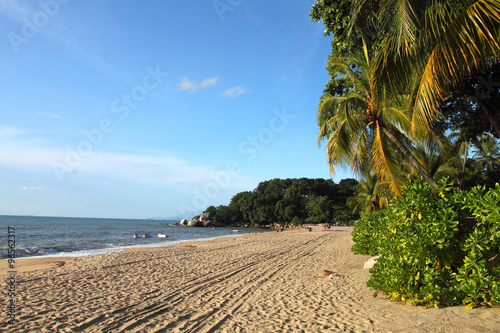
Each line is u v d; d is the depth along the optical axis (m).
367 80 10.03
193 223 109.75
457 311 4.55
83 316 5.33
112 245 25.84
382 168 10.09
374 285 6.14
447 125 10.83
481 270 4.42
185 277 9.53
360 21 9.64
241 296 7.05
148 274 9.97
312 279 9.06
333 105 11.31
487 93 8.63
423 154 11.19
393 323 4.54
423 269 5.26
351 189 94.31
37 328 4.65
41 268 11.43
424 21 5.75
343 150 10.55
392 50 6.40
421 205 5.25
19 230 44.75
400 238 5.34
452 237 4.91
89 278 9.10
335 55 13.02
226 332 4.59
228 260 13.76
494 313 4.19
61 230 48.84
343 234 37.12
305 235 37.56
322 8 11.59
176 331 4.65
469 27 5.17
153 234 49.94
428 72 5.68
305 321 5.04
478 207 4.60
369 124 10.17
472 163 26.97
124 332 4.57
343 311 5.50
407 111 8.91
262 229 91.94
